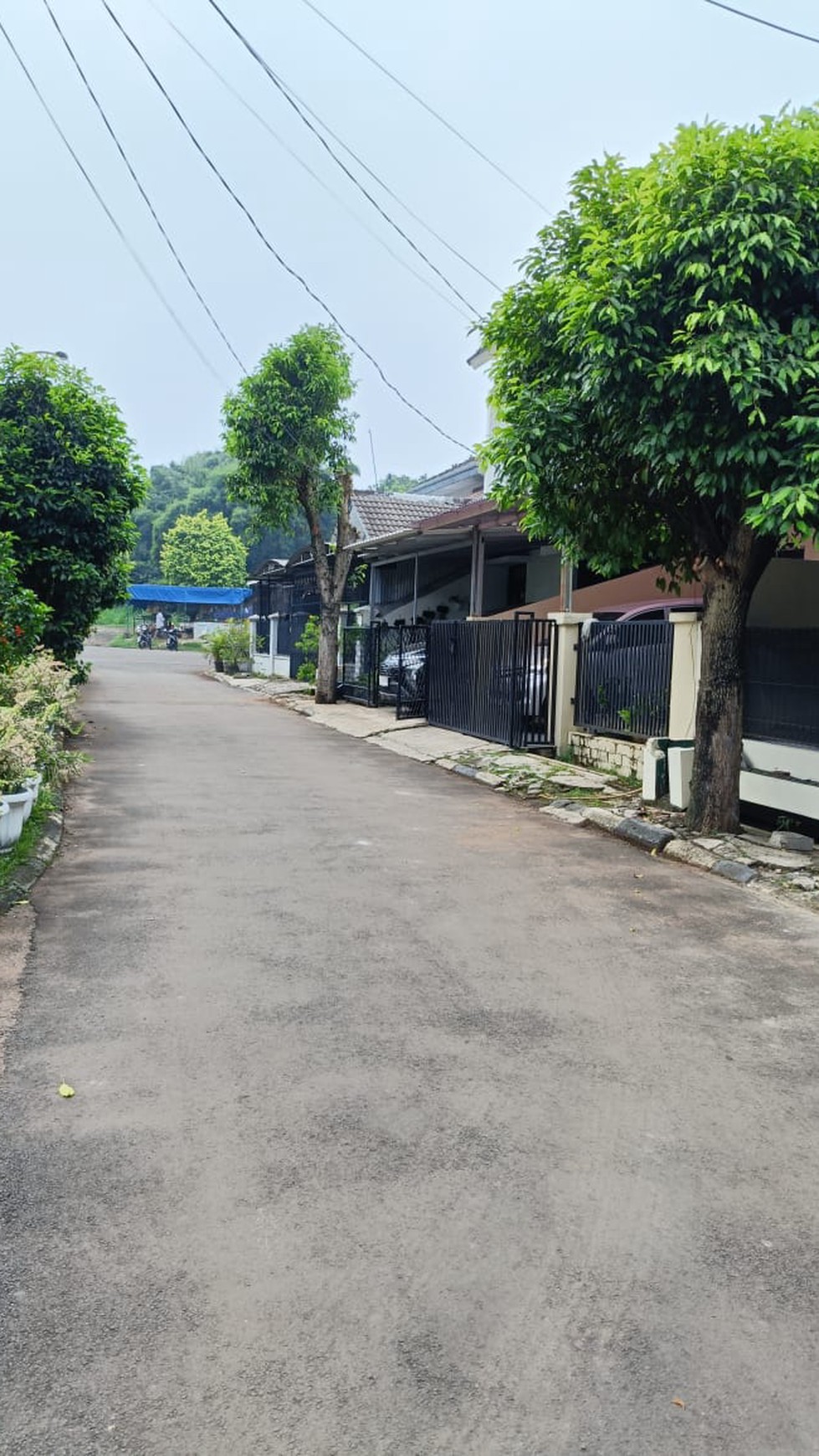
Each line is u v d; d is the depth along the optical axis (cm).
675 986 502
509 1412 227
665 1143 347
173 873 690
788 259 638
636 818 891
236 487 2039
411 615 2178
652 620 1194
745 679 917
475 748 1347
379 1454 215
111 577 1424
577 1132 352
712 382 663
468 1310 259
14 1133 341
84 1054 402
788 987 506
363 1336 249
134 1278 269
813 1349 250
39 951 522
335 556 2170
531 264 812
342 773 1195
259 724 1739
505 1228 295
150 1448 215
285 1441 218
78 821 857
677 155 691
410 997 473
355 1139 342
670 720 1033
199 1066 394
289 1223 294
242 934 558
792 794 847
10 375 1290
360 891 655
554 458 813
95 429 1316
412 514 2375
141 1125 348
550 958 536
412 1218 298
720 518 831
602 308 686
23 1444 215
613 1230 296
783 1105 377
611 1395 233
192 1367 238
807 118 694
